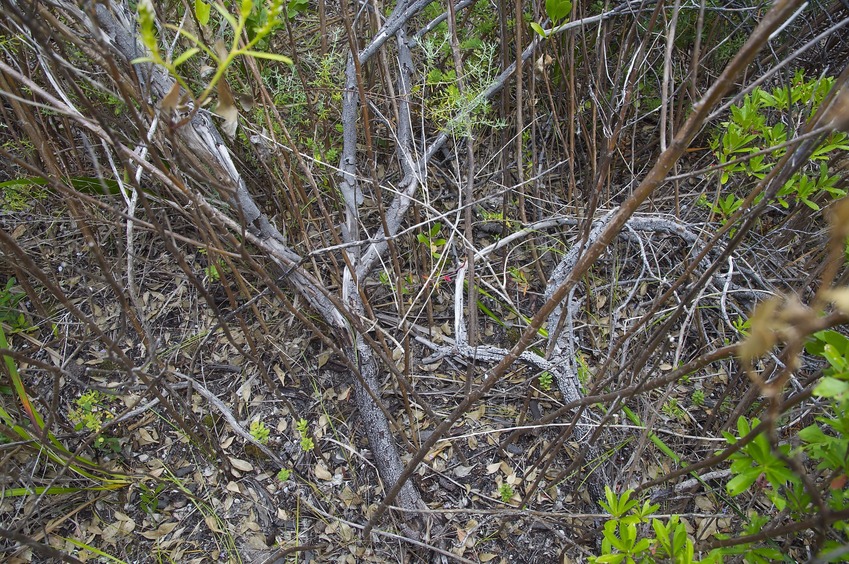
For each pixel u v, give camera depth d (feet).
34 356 6.82
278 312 7.01
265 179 6.97
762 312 2.01
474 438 6.31
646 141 8.00
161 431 6.43
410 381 6.57
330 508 6.04
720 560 3.57
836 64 6.93
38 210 7.41
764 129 4.66
